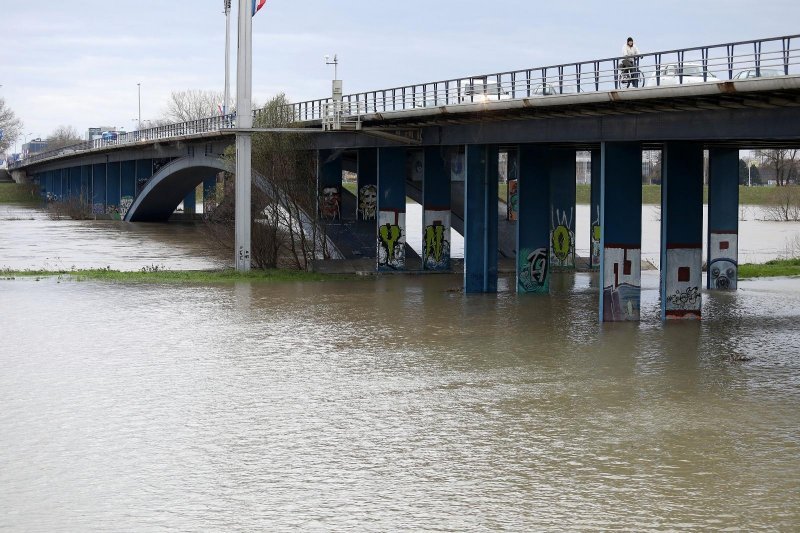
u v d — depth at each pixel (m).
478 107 44.50
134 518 18.45
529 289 52.09
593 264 66.62
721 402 27.14
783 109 33.00
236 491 19.89
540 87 42.56
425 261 62.31
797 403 27.00
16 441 23.31
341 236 66.56
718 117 35.41
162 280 55.88
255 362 32.34
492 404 26.86
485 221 52.16
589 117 41.81
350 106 59.66
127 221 127.75
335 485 20.22
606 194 41.12
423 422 25.02
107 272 59.03
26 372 30.62
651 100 35.53
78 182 162.12
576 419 25.34
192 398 27.41
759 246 86.81
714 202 53.25
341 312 44.00
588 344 36.03
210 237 78.56
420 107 50.88
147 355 33.41
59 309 44.06
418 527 17.95
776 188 139.25
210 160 88.31
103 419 25.20
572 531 17.77
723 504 19.12
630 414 25.86
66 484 20.34
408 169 68.81
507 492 19.80
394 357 33.38
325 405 26.66
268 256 63.44
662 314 41.97
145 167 132.12
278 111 64.94
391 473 20.98
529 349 35.00
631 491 19.86
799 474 20.89
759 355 33.91
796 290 53.47
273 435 23.78
